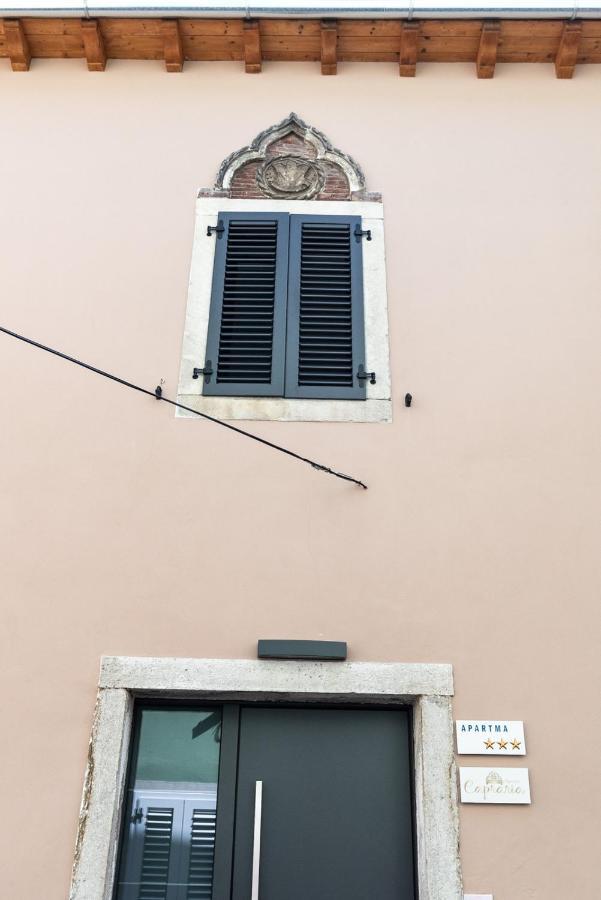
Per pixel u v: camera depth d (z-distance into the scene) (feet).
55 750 13.47
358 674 13.94
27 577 14.65
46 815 13.07
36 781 13.26
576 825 13.04
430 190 18.48
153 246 17.75
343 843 13.46
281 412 15.98
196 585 14.60
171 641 14.19
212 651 14.11
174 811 13.66
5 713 13.70
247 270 17.67
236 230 18.04
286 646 14.05
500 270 17.53
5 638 14.21
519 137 19.13
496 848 12.89
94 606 14.43
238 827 13.50
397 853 13.42
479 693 13.84
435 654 14.12
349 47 19.95
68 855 12.85
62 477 15.47
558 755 13.46
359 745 14.07
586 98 19.67
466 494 15.35
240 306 17.24
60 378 16.38
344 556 14.83
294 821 13.56
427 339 16.78
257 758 13.94
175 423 15.90
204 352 16.66
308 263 17.72
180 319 16.97
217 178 18.53
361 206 18.30
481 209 18.24
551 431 15.94
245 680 13.88
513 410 16.11
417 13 19.13
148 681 13.88
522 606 14.48
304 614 14.38
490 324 16.96
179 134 19.16
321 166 18.86
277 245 17.88
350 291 17.40
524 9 19.04
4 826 13.00
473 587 14.61
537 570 14.76
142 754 14.02
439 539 14.98
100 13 19.25
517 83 19.88
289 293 17.38
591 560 14.85
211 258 17.69
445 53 20.08
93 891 12.57
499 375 16.44
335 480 15.44
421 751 13.52
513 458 15.67
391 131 19.25
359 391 16.20
